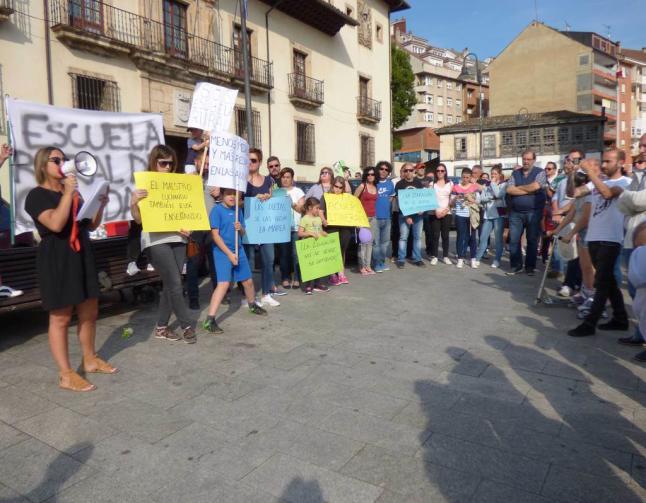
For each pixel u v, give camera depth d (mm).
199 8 18078
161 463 2914
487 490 2619
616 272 5562
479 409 3559
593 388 3906
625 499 2531
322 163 25078
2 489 2684
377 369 4355
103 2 14461
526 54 55125
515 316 6062
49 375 4266
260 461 2922
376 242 9195
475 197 9898
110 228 7137
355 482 2707
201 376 4227
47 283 3684
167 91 16859
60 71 13812
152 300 6887
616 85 55594
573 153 7891
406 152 64250
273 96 21984
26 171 5434
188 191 5145
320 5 22688
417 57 65812
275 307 6648
